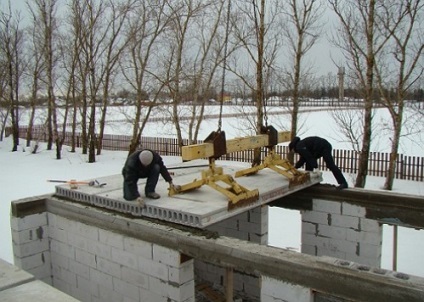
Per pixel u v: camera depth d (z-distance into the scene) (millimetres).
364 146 12453
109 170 18797
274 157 7238
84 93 23266
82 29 23438
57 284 7137
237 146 6184
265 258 4340
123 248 5828
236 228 7988
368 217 6945
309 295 4090
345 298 3873
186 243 5008
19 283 2965
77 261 6652
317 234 7523
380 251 6969
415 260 8305
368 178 15266
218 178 5777
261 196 6023
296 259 4195
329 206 7336
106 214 6008
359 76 13289
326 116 41312
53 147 28203
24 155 24203
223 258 4676
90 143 21016
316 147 7430
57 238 7008
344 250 7242
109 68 22031
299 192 7652
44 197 7156
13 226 6980
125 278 5871
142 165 5742
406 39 12133
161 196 6008
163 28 18609
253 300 7703
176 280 5203
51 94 23750
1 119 38812
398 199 6625
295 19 14531
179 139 18875
